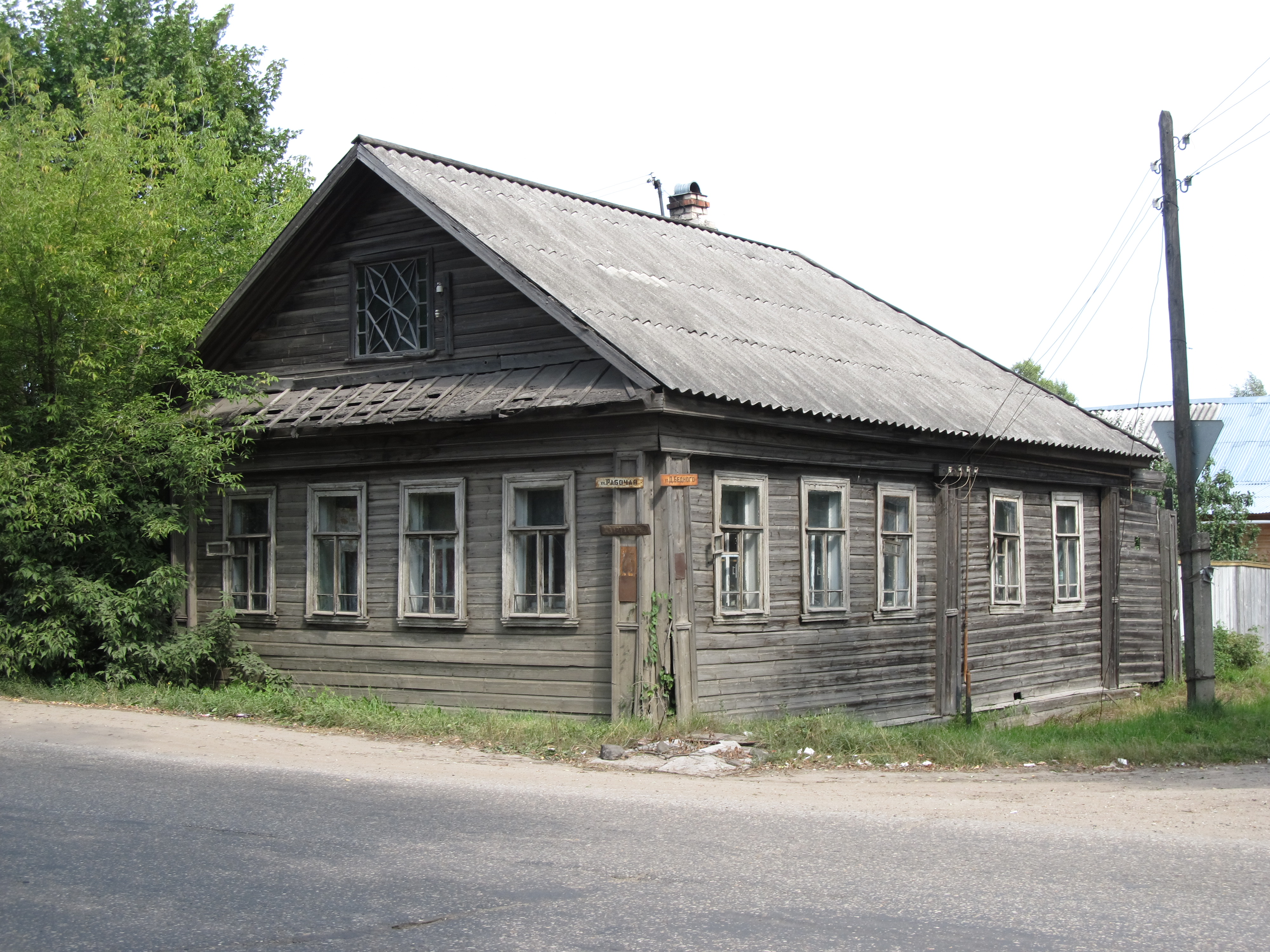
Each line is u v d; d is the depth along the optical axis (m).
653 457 14.06
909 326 23.59
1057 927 6.31
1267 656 26.58
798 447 15.84
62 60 30.95
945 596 18.23
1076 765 12.22
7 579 17.34
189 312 20.12
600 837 8.32
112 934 6.25
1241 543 32.53
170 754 11.87
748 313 18.48
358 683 16.47
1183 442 16.08
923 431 17.00
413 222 16.89
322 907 6.68
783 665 15.68
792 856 7.82
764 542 15.52
